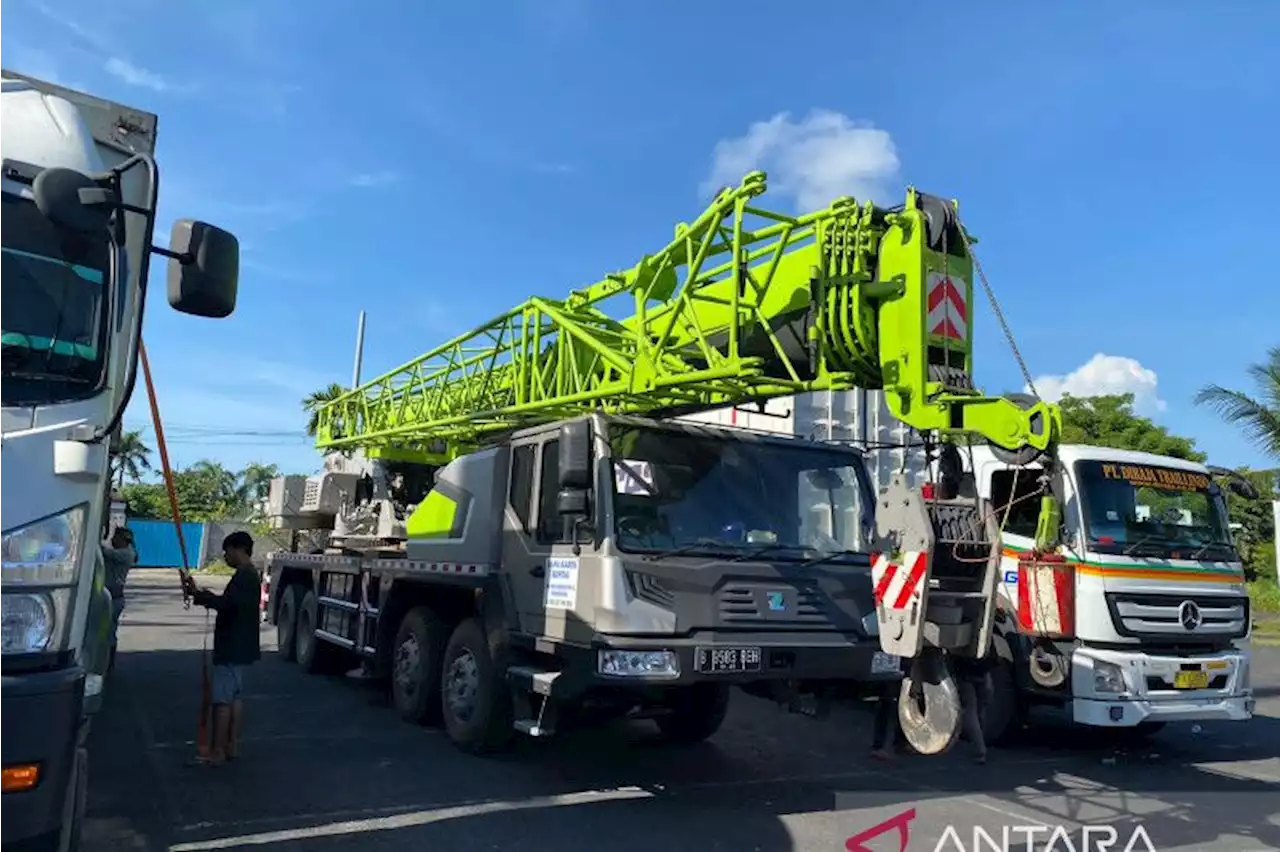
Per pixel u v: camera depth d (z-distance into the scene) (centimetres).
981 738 582
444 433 1016
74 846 381
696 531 624
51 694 324
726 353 698
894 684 629
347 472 1206
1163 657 808
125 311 383
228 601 680
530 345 859
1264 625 2366
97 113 412
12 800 310
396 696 862
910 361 564
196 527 4022
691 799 633
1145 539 836
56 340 355
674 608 583
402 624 870
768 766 741
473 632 739
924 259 569
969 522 562
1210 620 846
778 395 650
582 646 589
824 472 696
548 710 627
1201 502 894
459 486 808
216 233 381
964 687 582
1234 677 835
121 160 416
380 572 920
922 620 520
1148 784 729
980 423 548
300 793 609
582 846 527
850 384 605
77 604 347
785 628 610
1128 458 863
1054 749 866
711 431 669
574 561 617
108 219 359
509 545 712
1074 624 809
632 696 630
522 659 677
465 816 573
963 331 584
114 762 668
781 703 622
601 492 604
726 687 686
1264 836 595
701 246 650
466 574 750
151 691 960
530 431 716
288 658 1225
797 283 639
